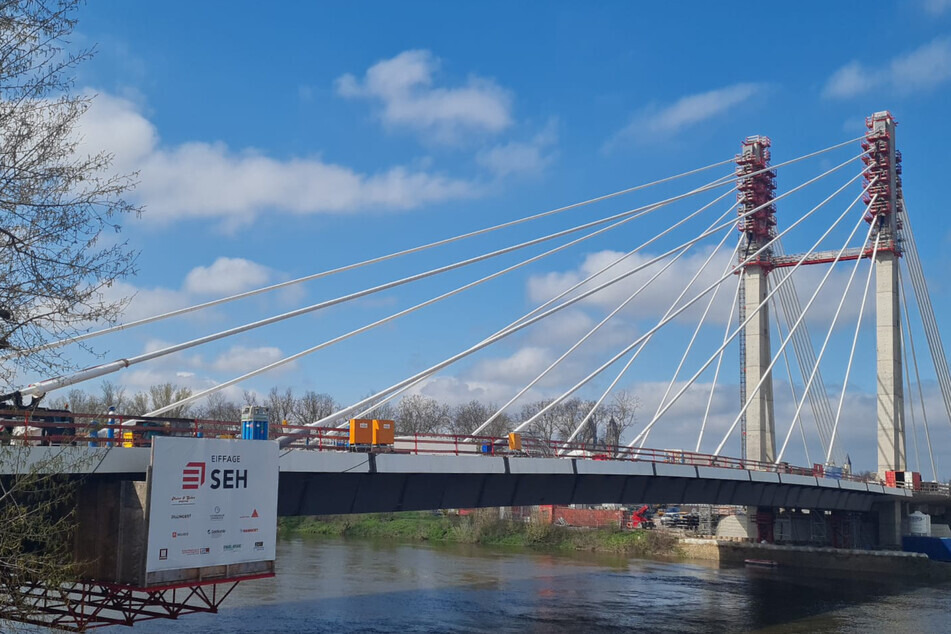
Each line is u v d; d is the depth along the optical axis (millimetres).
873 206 89562
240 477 26828
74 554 25453
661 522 109562
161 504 24500
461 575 68750
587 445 47000
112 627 40500
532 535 96375
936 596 67250
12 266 18188
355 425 33531
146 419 26500
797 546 88438
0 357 18062
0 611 19516
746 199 87188
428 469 35719
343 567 70312
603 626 50031
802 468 74438
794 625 52781
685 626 51250
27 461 22422
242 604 50094
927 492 87125
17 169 18016
